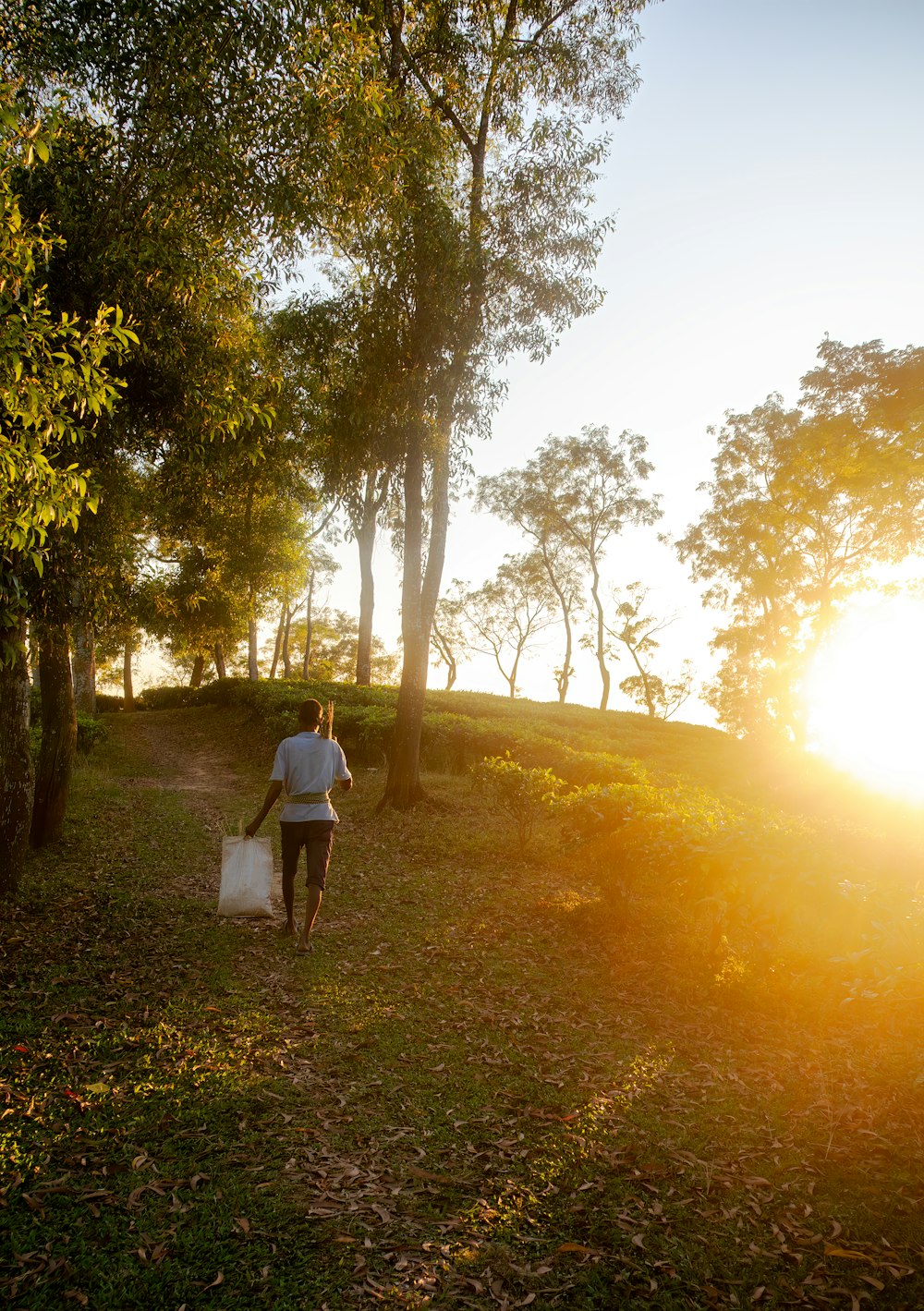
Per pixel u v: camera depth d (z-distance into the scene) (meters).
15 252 3.85
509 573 50.50
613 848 6.67
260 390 8.20
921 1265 2.75
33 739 15.77
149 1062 4.12
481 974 5.80
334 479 12.73
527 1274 2.69
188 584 26.88
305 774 6.33
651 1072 4.32
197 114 6.63
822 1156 3.47
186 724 29.17
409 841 10.57
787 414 34.50
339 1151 3.42
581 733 22.73
